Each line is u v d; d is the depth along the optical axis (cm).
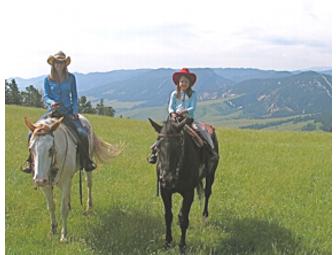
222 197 1127
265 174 1427
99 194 1130
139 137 2417
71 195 1120
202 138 867
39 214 973
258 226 904
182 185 774
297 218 960
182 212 782
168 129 737
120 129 2853
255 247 801
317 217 975
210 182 944
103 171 1402
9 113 3809
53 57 893
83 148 898
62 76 907
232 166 1533
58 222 920
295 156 1831
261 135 2891
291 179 1357
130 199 1077
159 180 773
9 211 980
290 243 818
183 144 756
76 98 927
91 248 770
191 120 866
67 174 834
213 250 779
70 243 795
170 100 867
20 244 790
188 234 852
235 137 2703
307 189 1259
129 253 753
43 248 770
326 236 854
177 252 757
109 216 946
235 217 955
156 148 771
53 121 829
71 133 870
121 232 837
